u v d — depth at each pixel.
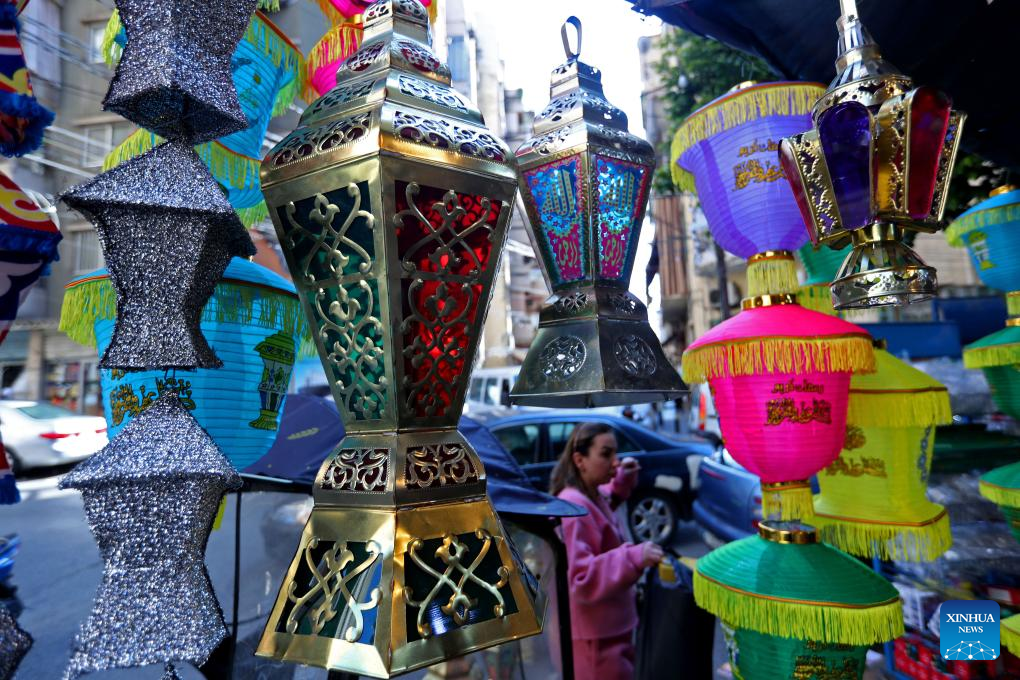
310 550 0.50
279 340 0.76
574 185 0.74
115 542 0.46
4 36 0.58
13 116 0.59
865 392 1.06
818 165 0.67
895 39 1.13
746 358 0.90
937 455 2.06
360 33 0.82
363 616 0.44
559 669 1.61
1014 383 1.33
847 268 0.69
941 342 4.54
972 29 1.08
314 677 1.29
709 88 5.32
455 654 0.44
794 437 0.93
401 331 0.50
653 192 6.26
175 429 0.49
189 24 0.51
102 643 0.44
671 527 4.62
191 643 0.45
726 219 1.02
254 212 0.93
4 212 0.55
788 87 0.92
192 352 0.48
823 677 0.98
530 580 0.54
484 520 0.52
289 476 1.13
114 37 0.75
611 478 2.02
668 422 10.47
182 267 0.49
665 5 1.02
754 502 3.52
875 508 1.11
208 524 0.49
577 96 0.78
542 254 0.79
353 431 0.55
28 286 0.58
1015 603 1.53
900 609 0.93
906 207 0.64
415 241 0.50
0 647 0.50
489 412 5.77
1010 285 1.27
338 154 0.49
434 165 0.50
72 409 7.34
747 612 0.98
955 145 0.66
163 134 0.54
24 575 3.17
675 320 12.38
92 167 4.48
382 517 0.48
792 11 1.15
